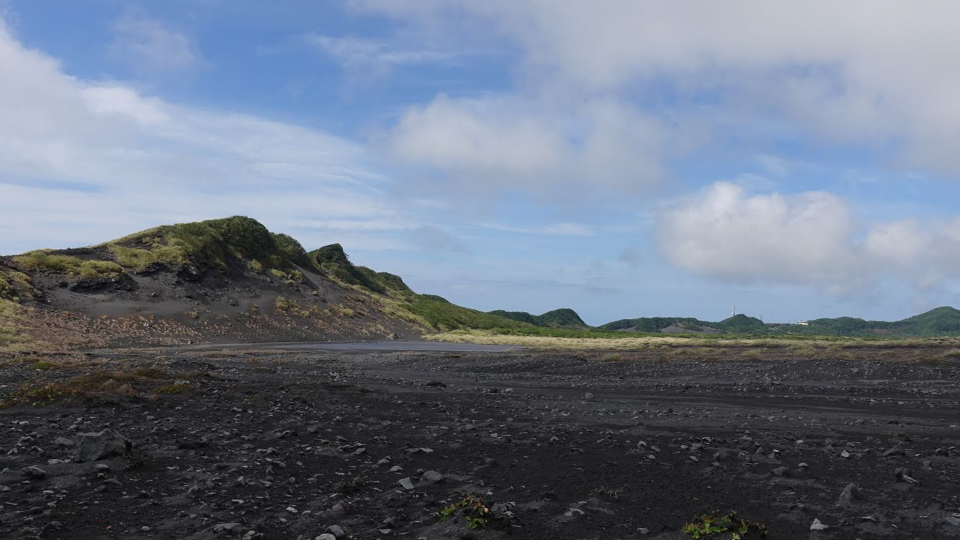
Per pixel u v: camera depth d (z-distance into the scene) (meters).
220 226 141.88
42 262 98.75
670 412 23.67
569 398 29.28
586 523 9.77
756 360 49.84
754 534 9.09
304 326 118.56
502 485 12.12
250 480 11.80
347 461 13.95
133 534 8.62
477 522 9.22
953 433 19.09
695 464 14.15
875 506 10.72
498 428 18.98
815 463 14.27
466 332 159.75
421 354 69.75
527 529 9.43
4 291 84.38
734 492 11.75
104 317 90.19
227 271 126.38
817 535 9.22
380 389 32.47
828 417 22.67
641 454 15.20
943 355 50.66
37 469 11.39
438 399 27.44
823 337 169.25
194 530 8.88
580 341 131.25
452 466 13.73
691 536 9.10
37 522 8.91
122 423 17.62
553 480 12.59
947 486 12.13
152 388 26.53
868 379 38.59
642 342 115.81
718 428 19.83
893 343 91.94
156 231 127.06
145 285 106.44
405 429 18.59
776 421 21.53
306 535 8.86
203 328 99.44
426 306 185.50
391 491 11.41
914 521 9.88
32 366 38.09
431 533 9.09
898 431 19.42
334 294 149.25
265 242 148.25
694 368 45.34
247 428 17.81
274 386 30.16
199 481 11.60
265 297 125.38
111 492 10.69
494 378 43.41
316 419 20.22
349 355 69.06
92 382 25.58
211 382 30.08
